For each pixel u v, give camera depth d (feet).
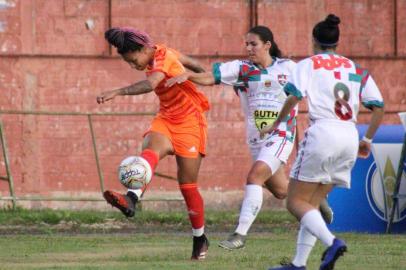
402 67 220.84
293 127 102.01
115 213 183.52
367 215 147.23
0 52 204.23
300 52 216.95
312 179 78.89
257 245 119.44
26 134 204.74
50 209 198.80
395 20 221.05
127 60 95.96
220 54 213.46
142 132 209.87
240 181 213.25
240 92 103.55
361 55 219.20
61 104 206.69
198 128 98.27
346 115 78.64
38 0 206.39
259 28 102.22
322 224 77.82
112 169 208.44
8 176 185.26
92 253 108.68
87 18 208.13
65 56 206.90
